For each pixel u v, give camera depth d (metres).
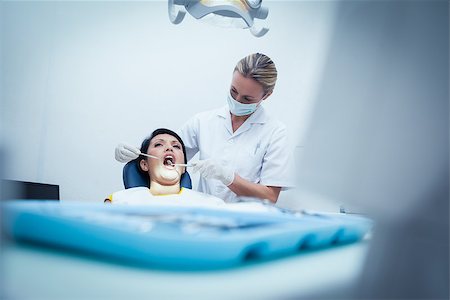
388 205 0.43
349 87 0.52
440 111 0.44
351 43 0.54
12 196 0.60
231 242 0.35
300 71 2.05
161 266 0.35
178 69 2.26
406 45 0.47
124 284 0.32
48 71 2.13
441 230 0.39
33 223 0.43
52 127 2.14
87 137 2.18
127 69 2.22
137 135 2.22
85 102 2.19
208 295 0.30
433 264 0.37
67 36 2.18
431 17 0.46
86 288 0.30
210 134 1.93
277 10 2.24
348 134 0.50
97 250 0.39
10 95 1.99
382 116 0.47
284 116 2.08
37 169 2.08
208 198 1.54
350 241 0.54
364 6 0.53
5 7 1.21
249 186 1.69
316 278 0.36
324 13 2.00
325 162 0.53
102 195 2.18
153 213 0.50
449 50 0.45
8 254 0.39
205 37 2.28
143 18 2.23
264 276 0.35
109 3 2.22
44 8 2.10
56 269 0.35
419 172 0.43
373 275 0.36
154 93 2.24
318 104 0.56
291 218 0.55
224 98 2.28
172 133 1.71
